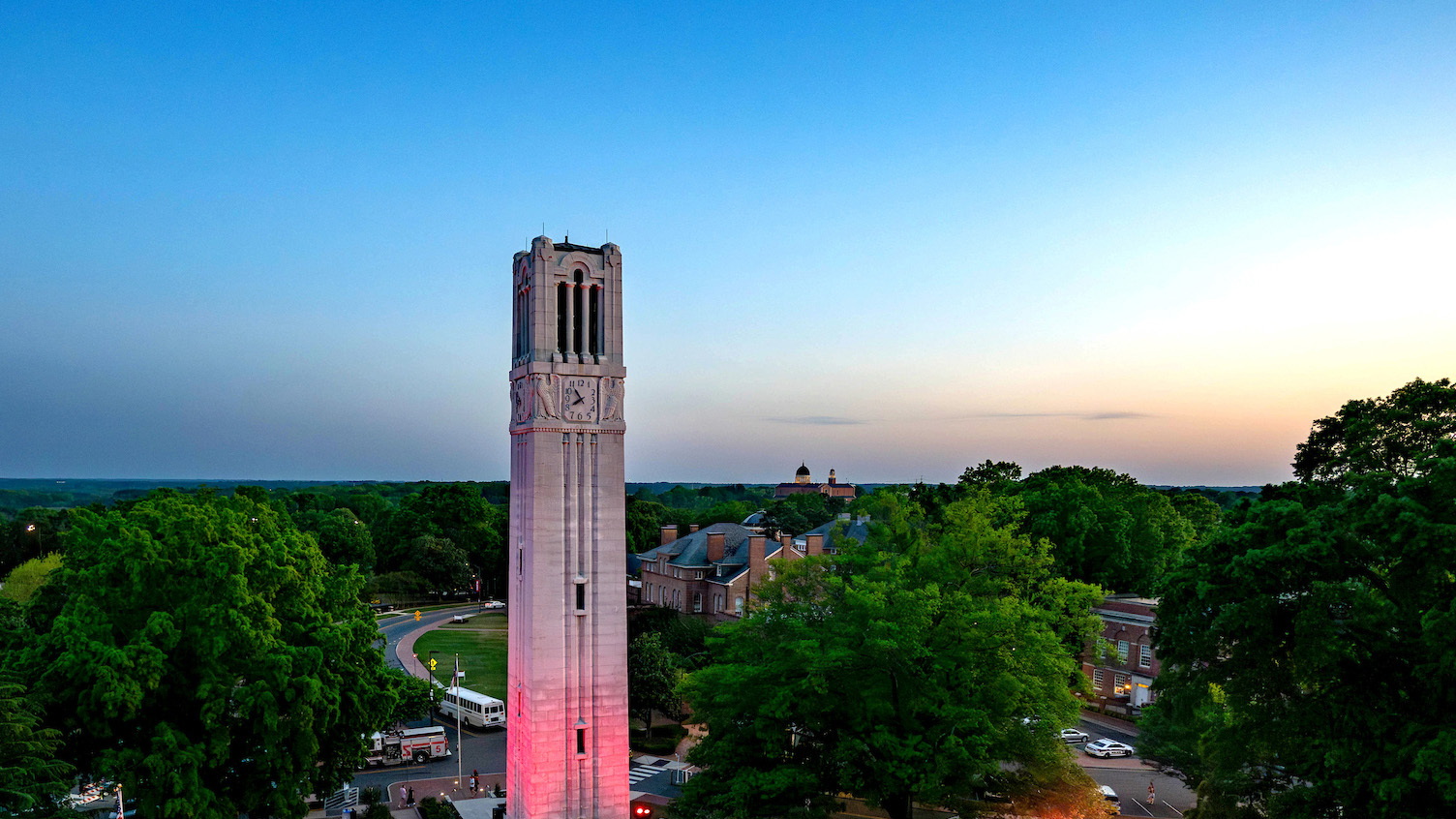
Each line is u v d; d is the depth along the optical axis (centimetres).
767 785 4706
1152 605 9400
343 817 6338
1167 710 4809
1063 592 6075
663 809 6712
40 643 5034
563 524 5194
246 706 5078
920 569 5766
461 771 7800
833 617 5188
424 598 17775
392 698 6116
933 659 4994
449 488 19275
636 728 8881
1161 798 6956
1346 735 3794
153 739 4903
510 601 5569
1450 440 3884
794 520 16350
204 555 5266
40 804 4241
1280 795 4109
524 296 5416
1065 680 5600
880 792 4884
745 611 6488
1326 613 3694
